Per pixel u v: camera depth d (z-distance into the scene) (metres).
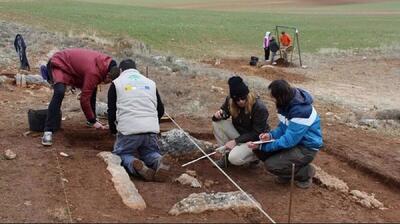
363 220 5.76
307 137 6.33
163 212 5.61
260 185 6.70
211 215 5.46
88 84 7.18
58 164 6.54
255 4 69.88
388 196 6.84
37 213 5.25
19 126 8.18
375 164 7.70
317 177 6.93
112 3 62.41
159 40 30.06
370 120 10.84
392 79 21.34
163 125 9.11
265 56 24.84
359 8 67.25
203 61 24.20
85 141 7.94
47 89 11.05
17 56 14.88
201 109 10.44
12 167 6.39
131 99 6.75
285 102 6.20
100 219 5.17
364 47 31.55
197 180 6.73
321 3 73.00
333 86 19.31
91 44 20.30
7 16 31.77
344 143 8.73
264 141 6.40
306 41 33.91
